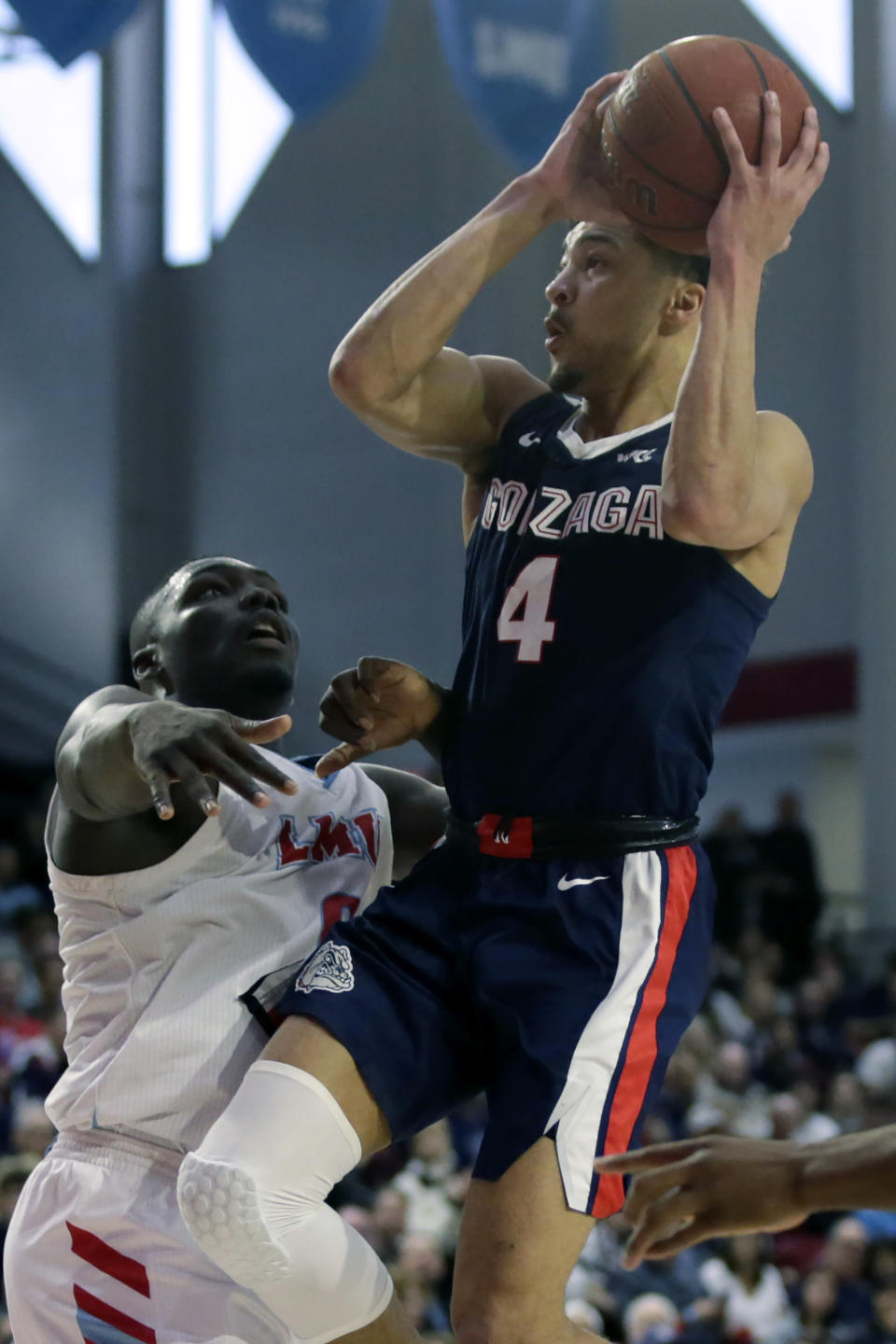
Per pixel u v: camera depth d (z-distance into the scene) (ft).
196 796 9.14
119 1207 10.96
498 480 11.10
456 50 40.83
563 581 10.30
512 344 62.23
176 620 12.16
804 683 65.57
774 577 10.33
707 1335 29.96
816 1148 7.14
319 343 68.33
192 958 11.25
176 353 70.44
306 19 40.22
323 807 12.03
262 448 68.85
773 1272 32.22
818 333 65.21
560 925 9.93
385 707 10.84
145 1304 10.90
